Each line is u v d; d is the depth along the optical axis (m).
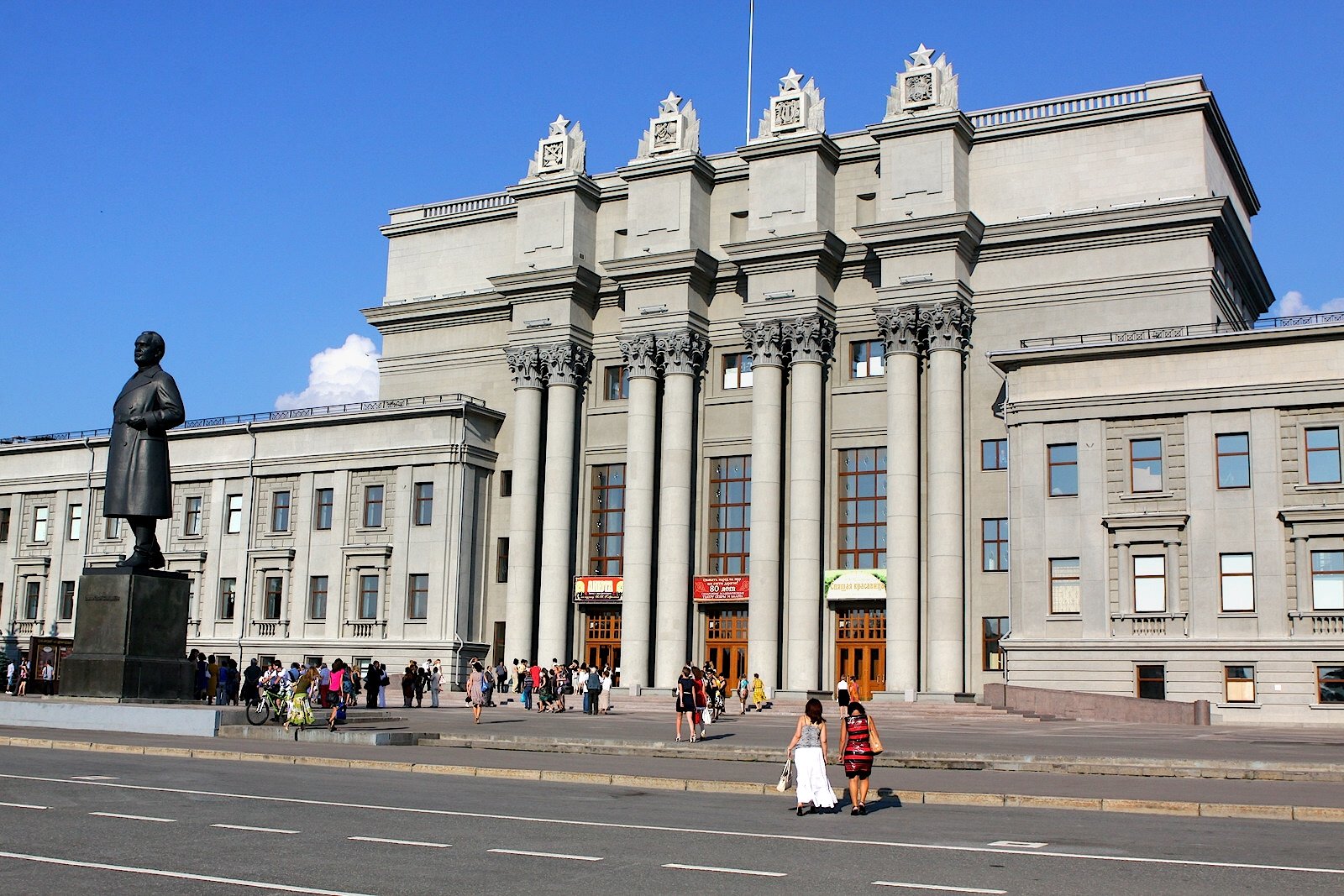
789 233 68.50
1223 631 52.94
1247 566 53.09
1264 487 52.97
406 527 73.75
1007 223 64.50
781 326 68.12
